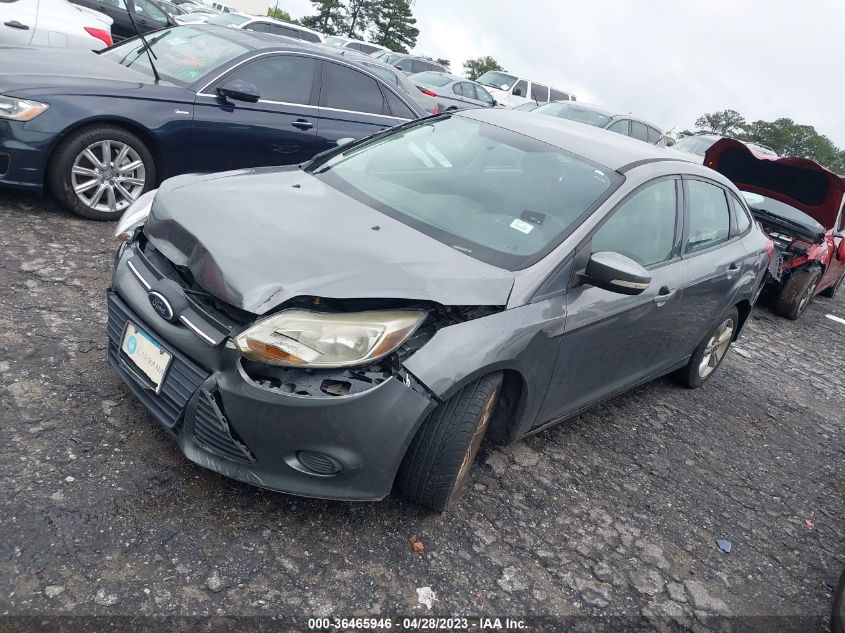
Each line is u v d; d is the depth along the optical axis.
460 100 18.28
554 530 3.22
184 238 2.75
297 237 2.76
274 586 2.47
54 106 4.91
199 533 2.60
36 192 5.47
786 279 8.24
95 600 2.24
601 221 3.33
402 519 2.96
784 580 3.38
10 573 2.25
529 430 3.38
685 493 3.88
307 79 6.29
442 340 2.66
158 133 5.42
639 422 4.57
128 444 2.93
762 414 5.35
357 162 3.78
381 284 2.59
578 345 3.26
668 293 3.85
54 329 3.63
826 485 4.49
